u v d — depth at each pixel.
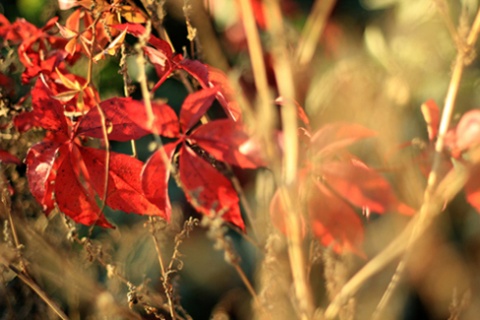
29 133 1.51
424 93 1.74
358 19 1.87
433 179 1.34
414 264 1.63
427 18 1.72
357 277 1.38
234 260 1.33
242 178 1.71
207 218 1.30
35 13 1.79
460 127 1.36
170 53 1.35
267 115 1.31
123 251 1.65
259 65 1.35
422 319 1.67
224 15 1.70
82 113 1.35
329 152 1.34
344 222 1.34
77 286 1.45
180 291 1.85
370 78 1.61
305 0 2.12
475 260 1.69
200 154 1.37
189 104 1.31
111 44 1.35
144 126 1.31
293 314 1.43
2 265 1.48
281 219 1.34
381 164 1.49
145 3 1.40
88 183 1.35
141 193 1.34
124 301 1.52
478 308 1.63
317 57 1.75
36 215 1.61
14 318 1.49
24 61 1.43
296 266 1.34
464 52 1.36
